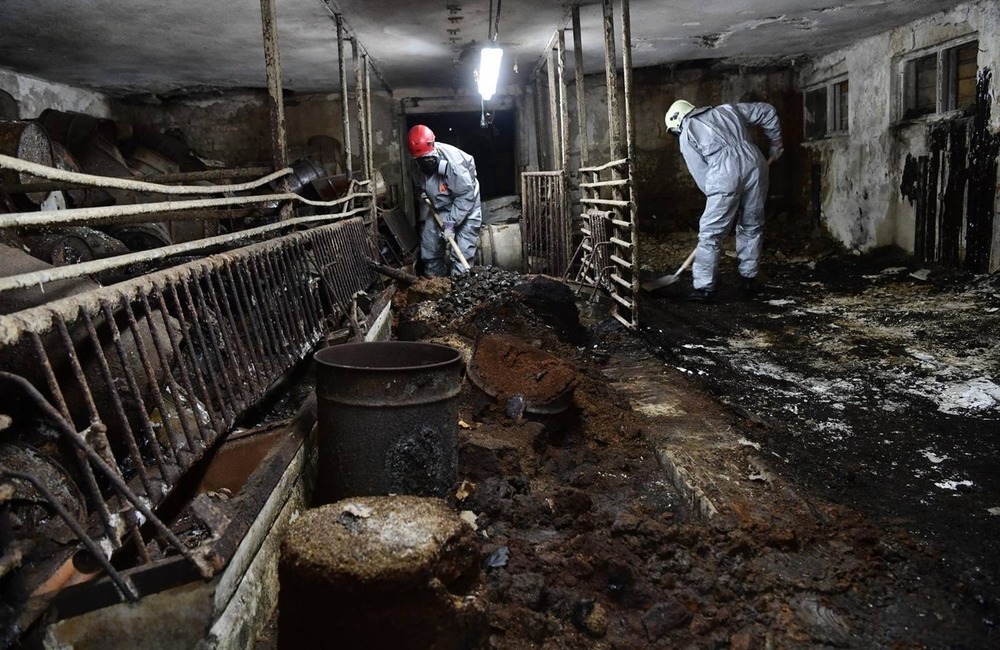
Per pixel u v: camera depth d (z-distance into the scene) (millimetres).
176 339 2264
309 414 2824
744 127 7535
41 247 3125
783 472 3307
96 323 2197
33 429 1992
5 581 1526
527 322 5152
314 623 1679
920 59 8250
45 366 1596
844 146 9688
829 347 5535
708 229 7434
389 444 2508
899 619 2207
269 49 4164
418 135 8234
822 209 10406
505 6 6504
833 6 7137
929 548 2598
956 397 4270
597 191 7531
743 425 3854
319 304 4000
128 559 1904
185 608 1690
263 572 2104
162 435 2363
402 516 1800
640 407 4145
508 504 2676
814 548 2561
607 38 6219
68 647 1636
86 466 1632
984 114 7043
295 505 2473
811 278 8469
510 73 10398
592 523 2648
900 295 7152
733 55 9875
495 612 2031
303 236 3977
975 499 3035
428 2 6184
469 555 1791
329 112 11000
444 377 2580
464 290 6199
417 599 1647
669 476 3242
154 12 6070
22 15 6012
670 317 6863
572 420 3711
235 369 2631
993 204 6977
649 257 10062
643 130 10984
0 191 3568
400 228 9258
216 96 10742
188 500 2422
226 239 2869
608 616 2180
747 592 2303
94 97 10094
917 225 8250
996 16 6773
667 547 2473
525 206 9281
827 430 3867
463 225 8703
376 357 2891
